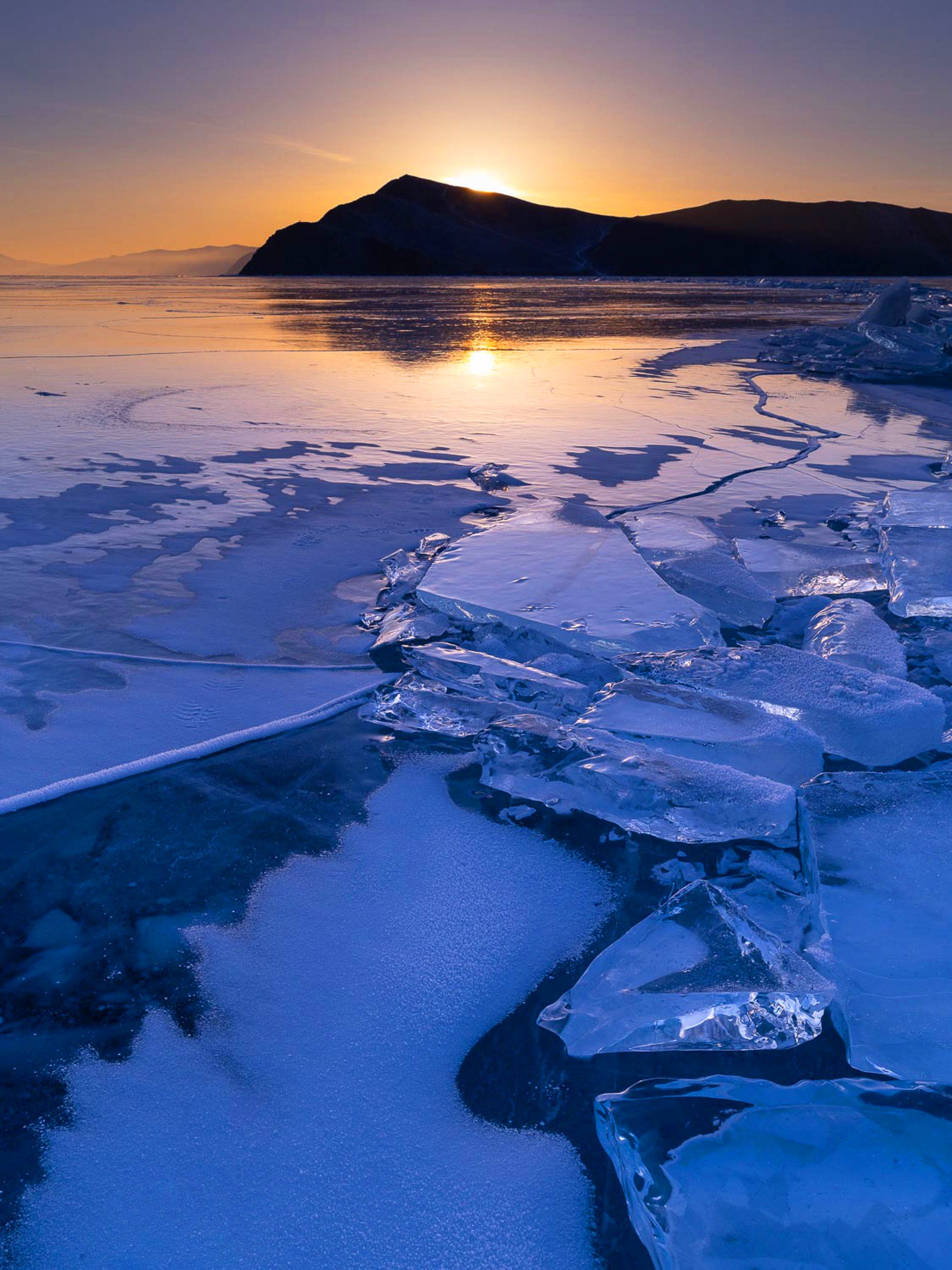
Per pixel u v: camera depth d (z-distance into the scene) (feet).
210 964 3.78
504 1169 2.89
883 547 9.23
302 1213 2.73
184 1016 3.51
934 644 7.23
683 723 5.54
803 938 3.92
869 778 4.99
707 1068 3.27
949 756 5.59
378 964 3.79
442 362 29.66
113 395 21.13
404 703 6.05
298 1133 3.00
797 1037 3.33
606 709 5.79
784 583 8.84
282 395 21.67
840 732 5.64
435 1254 2.62
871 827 4.50
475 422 18.03
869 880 4.10
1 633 7.29
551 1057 3.32
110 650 7.03
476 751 5.52
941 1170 2.75
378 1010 3.55
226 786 5.16
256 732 5.76
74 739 5.62
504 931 4.00
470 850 4.57
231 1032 3.43
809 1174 2.74
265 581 8.73
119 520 10.78
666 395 22.24
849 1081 3.06
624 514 10.98
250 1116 3.06
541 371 27.22
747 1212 2.63
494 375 26.02
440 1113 3.09
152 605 8.00
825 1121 2.91
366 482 12.94
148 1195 2.78
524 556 8.74
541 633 7.18
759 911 4.12
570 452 15.29
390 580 8.79
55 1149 2.94
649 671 6.47
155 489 12.32
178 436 16.20
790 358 29.73
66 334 40.47
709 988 3.43
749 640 7.59
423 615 7.72
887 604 8.31
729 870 4.43
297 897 4.21
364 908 4.14
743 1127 2.89
